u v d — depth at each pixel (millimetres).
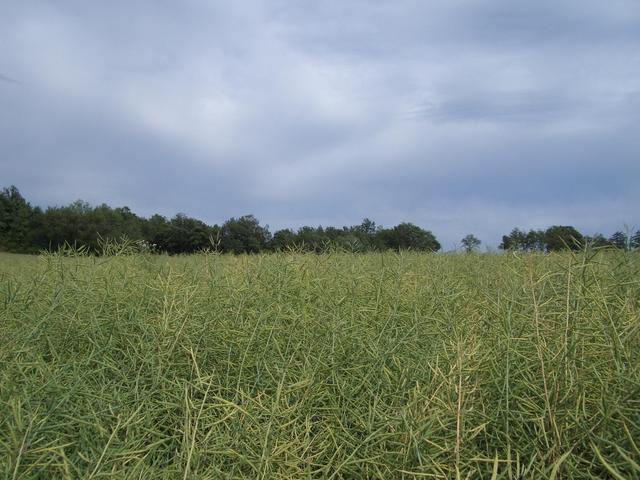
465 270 6949
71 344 3680
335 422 2973
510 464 2332
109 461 2463
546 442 2398
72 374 3096
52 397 2754
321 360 3412
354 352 3543
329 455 2809
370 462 2592
